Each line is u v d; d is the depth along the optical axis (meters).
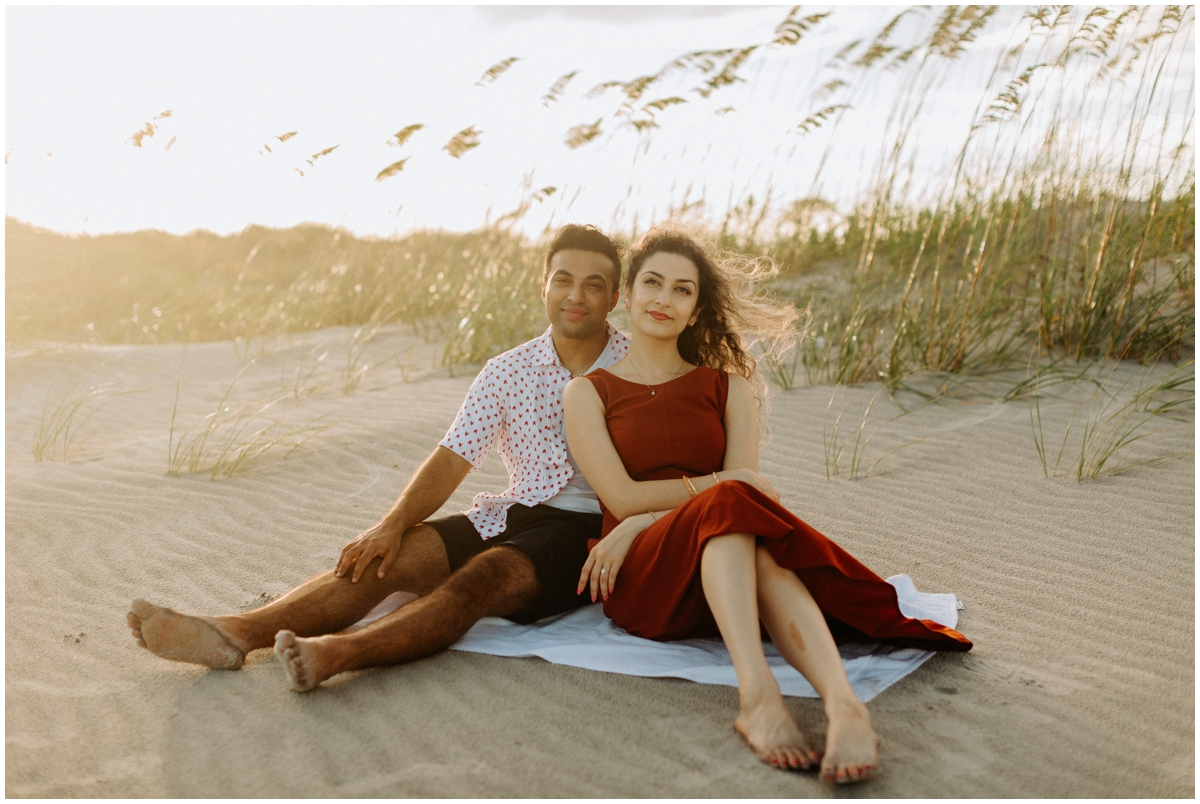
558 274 2.82
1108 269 5.44
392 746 1.99
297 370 7.09
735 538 2.17
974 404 4.91
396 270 9.45
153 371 7.21
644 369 2.77
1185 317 5.25
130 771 1.90
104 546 3.44
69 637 2.63
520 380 2.84
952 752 1.95
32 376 6.86
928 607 2.72
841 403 5.11
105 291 10.15
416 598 2.68
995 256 6.11
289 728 2.07
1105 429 4.34
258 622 2.39
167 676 2.36
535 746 1.98
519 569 2.54
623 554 2.49
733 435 2.75
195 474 4.41
